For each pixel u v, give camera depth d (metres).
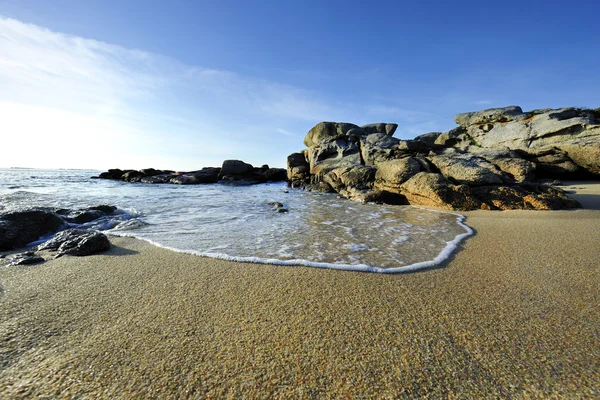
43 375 2.14
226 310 3.12
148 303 3.29
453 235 6.71
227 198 15.91
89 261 4.85
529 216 8.81
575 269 4.16
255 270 4.40
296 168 27.02
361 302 3.29
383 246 5.82
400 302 3.28
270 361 2.29
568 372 2.14
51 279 4.03
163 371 2.18
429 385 2.05
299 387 2.04
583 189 15.57
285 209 11.30
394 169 14.97
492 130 25.92
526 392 1.97
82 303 3.29
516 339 2.55
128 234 6.90
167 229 7.61
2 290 3.65
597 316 2.90
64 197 14.13
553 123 21.66
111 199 14.11
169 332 2.70
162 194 17.56
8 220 6.25
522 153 22.41
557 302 3.21
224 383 2.07
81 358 2.33
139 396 1.95
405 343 2.51
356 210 11.53
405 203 13.94
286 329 2.74
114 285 3.81
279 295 3.49
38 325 2.82
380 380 2.10
